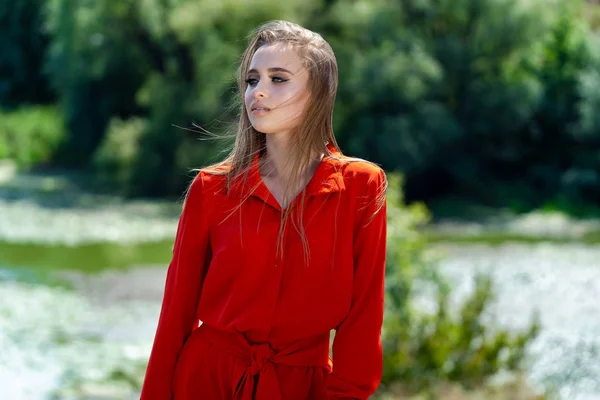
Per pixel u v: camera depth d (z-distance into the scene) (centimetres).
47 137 3506
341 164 240
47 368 1005
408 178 2892
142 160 2792
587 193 2892
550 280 1695
